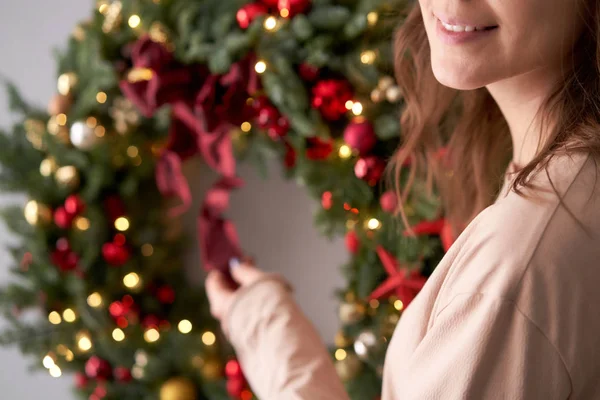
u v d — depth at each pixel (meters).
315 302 1.71
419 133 0.89
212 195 1.25
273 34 1.19
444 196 0.94
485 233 0.53
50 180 1.52
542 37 0.54
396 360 0.60
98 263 1.57
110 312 1.57
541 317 0.48
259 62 1.17
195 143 1.35
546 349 0.48
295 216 1.70
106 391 1.59
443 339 0.53
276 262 1.72
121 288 1.60
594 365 0.49
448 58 0.56
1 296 1.56
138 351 1.56
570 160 0.53
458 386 0.50
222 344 1.68
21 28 1.83
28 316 1.83
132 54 1.33
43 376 1.92
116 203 1.58
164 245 1.67
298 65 1.21
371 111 1.17
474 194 0.91
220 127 1.24
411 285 1.17
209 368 1.58
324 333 1.70
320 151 1.25
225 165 1.27
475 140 0.88
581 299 0.48
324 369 0.83
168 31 1.30
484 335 0.50
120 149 1.54
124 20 1.37
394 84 1.17
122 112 1.50
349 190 1.20
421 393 0.53
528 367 0.48
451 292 0.54
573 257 0.49
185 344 1.56
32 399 1.92
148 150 1.58
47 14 1.81
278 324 0.89
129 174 1.58
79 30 1.49
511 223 0.51
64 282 1.55
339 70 1.21
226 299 0.99
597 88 0.57
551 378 0.48
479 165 0.88
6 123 1.86
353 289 1.33
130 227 1.60
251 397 1.48
